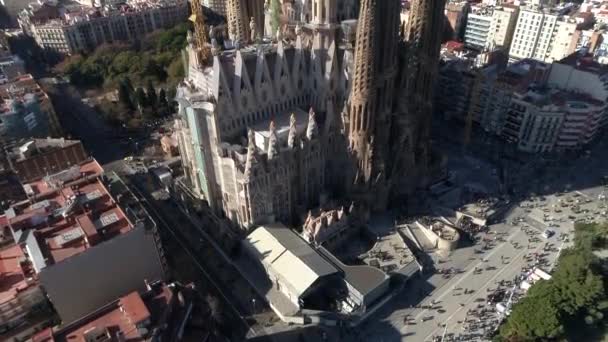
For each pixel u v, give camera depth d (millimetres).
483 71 172625
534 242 119125
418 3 117438
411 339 94188
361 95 109812
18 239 85188
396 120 126250
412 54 121438
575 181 145375
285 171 114000
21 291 81250
